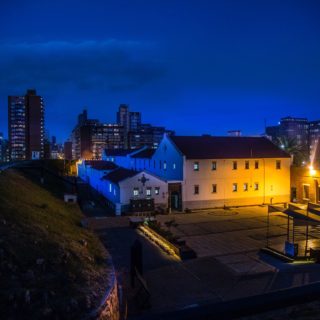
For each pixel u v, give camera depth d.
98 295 12.20
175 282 19.73
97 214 42.09
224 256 24.91
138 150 72.88
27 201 23.61
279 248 26.77
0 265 11.88
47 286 11.69
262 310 2.47
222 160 47.22
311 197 47.69
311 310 2.90
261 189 49.72
